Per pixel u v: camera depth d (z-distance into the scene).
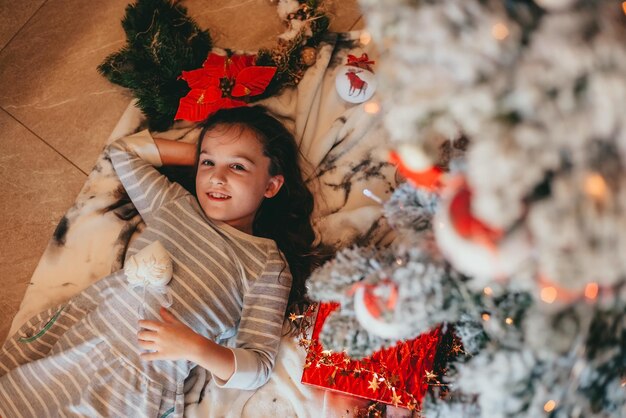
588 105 0.58
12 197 1.58
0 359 1.32
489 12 0.61
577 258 0.61
